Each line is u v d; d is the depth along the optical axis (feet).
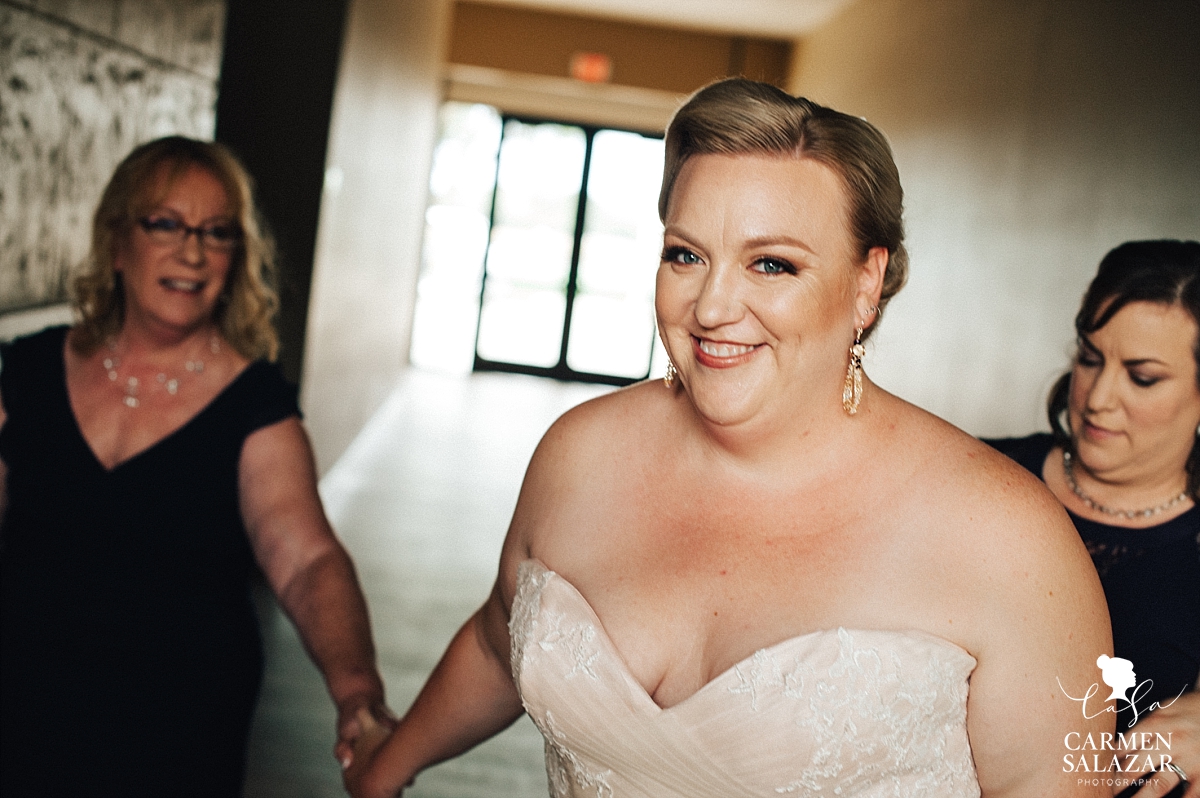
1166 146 14.06
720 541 4.49
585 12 38.50
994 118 21.03
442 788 11.83
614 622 4.61
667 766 4.46
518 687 4.75
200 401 6.68
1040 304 17.67
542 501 5.09
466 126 42.75
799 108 4.05
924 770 4.21
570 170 43.24
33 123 9.95
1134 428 5.65
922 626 4.16
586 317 44.14
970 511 4.19
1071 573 4.17
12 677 6.27
